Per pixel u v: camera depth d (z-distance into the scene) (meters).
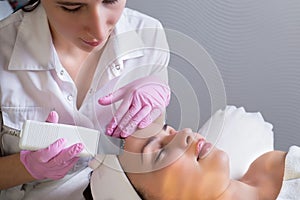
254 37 1.35
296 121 1.44
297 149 1.19
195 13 1.34
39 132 0.89
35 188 1.10
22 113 1.04
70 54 1.04
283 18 1.33
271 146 1.26
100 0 0.81
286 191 1.12
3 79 1.02
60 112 1.05
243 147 1.23
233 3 1.32
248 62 1.38
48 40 1.01
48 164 0.91
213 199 1.03
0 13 1.23
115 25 0.99
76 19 0.84
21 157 0.96
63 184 1.10
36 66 1.01
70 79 1.02
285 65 1.38
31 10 1.05
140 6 1.34
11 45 1.04
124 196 0.99
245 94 1.42
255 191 1.12
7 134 1.05
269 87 1.41
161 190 1.00
